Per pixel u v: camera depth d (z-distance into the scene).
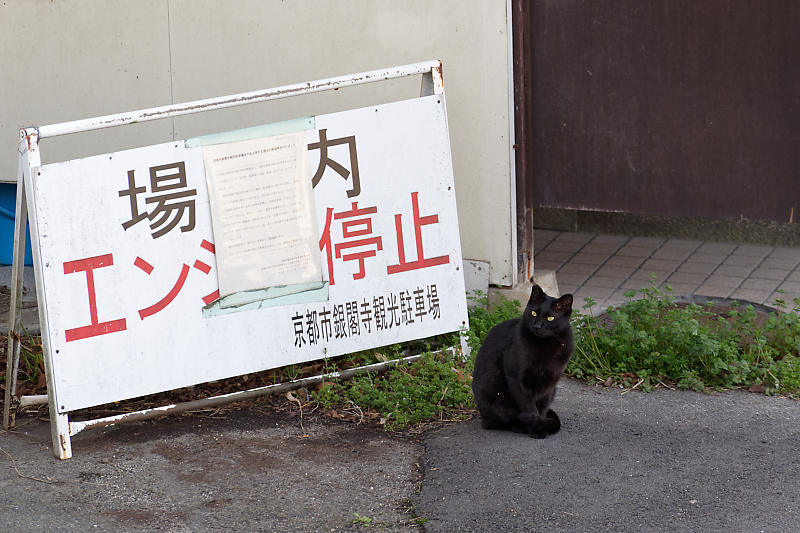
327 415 5.43
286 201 5.40
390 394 5.51
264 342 5.41
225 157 5.24
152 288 5.11
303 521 4.21
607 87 6.53
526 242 6.84
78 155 7.83
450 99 6.63
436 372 5.69
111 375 5.04
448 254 5.84
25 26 7.70
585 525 4.10
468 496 4.39
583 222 8.98
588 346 6.05
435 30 6.55
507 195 6.62
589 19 6.44
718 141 6.36
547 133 6.77
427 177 5.74
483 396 5.06
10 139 8.05
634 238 8.73
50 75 7.75
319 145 5.46
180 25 7.23
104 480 4.64
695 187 6.51
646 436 4.99
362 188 5.58
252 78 7.15
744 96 6.23
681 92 6.37
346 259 5.58
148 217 5.07
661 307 6.25
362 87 6.89
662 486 4.43
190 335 5.23
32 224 4.86
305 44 6.94
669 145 6.49
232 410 5.53
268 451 4.96
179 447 5.02
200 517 4.25
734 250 8.26
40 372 6.02
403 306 5.75
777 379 5.65
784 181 6.26
